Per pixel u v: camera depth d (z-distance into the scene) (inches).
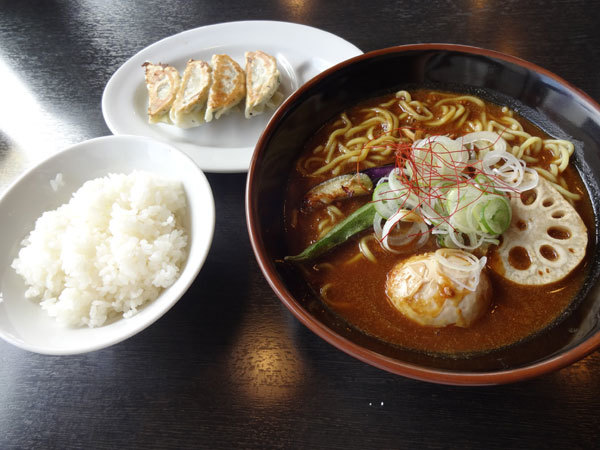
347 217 10.4
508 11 14.6
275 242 9.9
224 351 9.5
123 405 9.0
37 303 10.0
